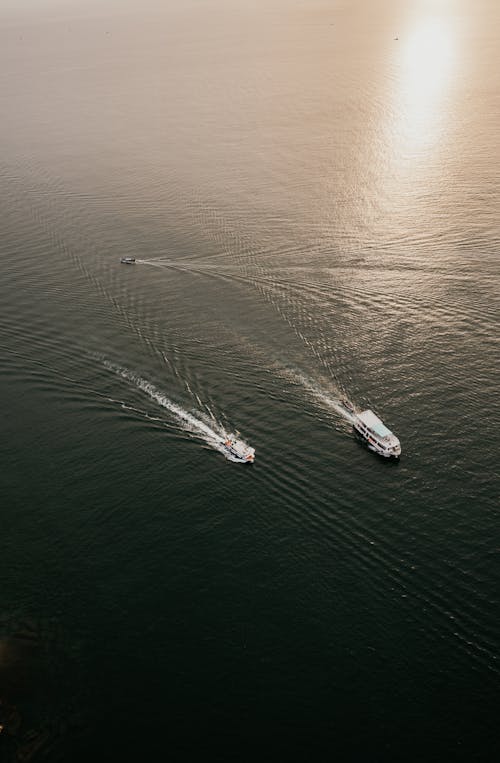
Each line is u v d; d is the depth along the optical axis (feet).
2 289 575.38
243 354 474.08
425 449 390.01
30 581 334.03
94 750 265.34
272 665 290.97
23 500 378.73
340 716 271.90
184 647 300.61
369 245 597.52
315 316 508.94
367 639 298.15
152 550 345.72
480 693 276.41
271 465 387.55
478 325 483.51
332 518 354.74
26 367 477.36
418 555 331.98
